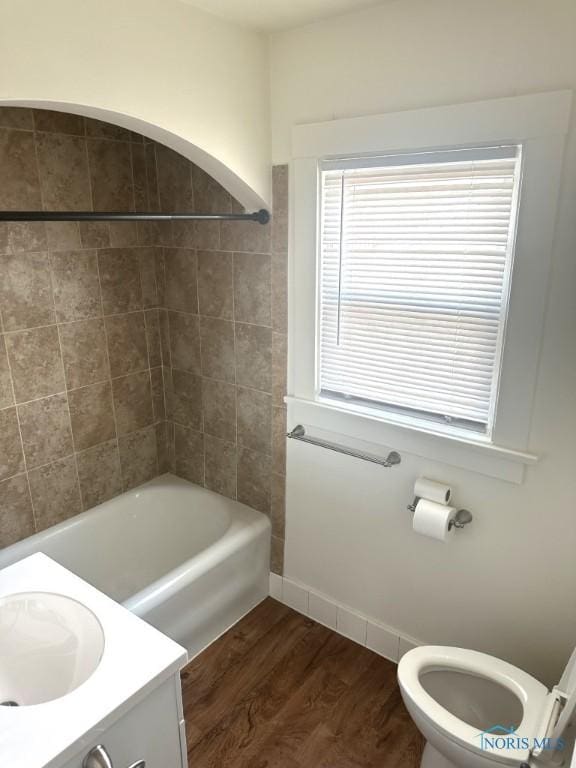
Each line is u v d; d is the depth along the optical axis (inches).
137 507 110.1
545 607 74.4
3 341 86.0
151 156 98.8
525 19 59.4
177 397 112.0
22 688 55.2
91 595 59.6
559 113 58.9
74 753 44.2
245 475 105.0
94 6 58.7
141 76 64.7
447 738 60.0
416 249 74.0
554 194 61.1
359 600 94.2
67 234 90.7
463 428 76.4
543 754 56.1
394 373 81.0
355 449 87.0
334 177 78.9
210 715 81.2
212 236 95.0
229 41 74.0
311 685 86.7
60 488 99.3
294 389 92.4
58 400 95.6
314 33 75.0
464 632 83.1
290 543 101.4
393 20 68.1
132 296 103.3
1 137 79.6
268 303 91.0
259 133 81.2
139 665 50.7
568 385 65.2
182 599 85.9
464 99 65.5
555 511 70.0
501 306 69.1
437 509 75.2
